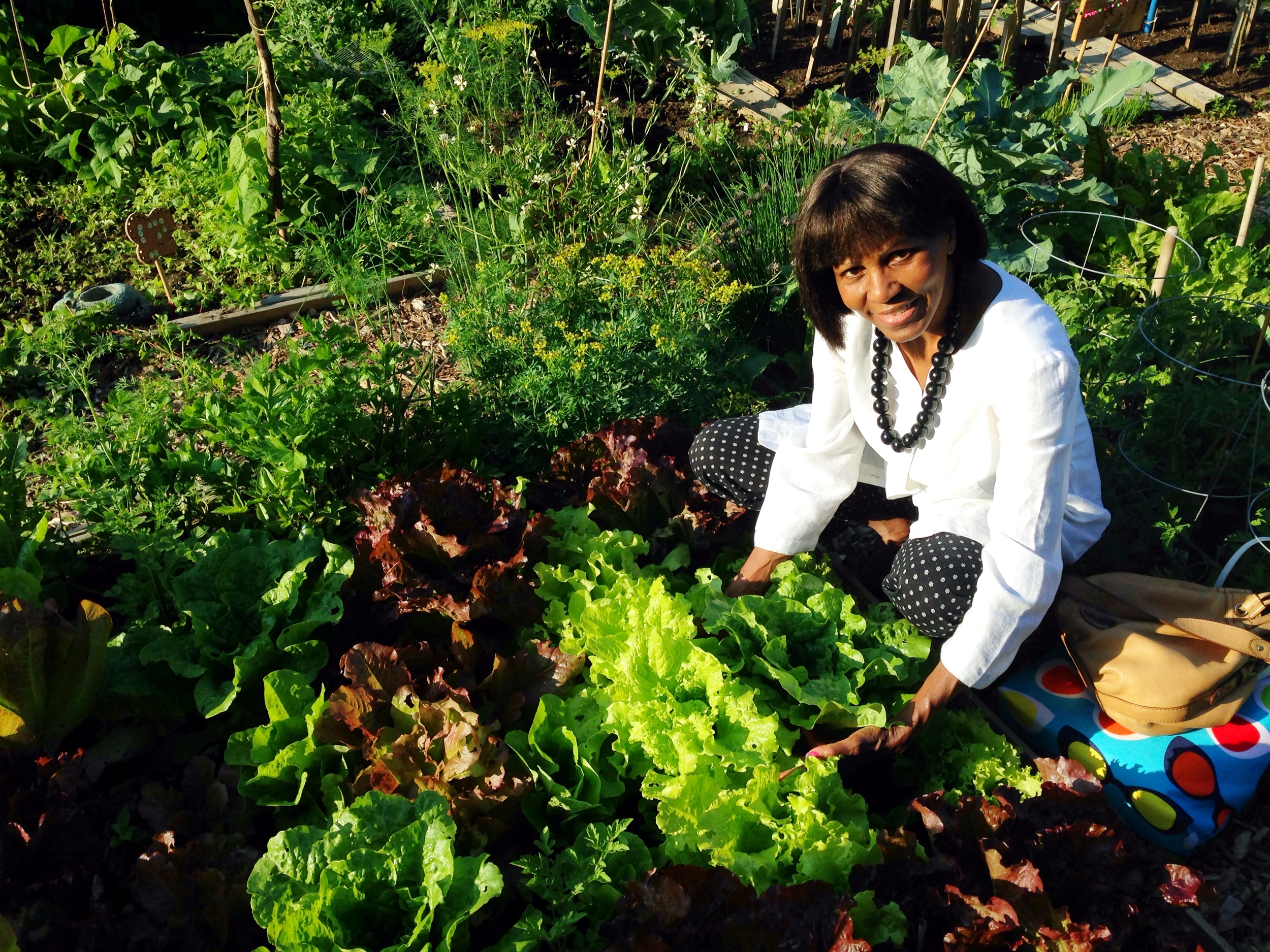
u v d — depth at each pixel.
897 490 2.59
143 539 2.65
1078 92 5.82
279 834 1.98
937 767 2.36
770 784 2.15
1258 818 2.45
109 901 2.06
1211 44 6.41
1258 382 3.40
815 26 6.86
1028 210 4.31
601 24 5.94
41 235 4.84
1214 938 2.15
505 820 2.16
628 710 2.29
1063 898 2.06
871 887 1.99
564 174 4.66
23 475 3.04
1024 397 2.11
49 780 2.18
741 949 1.84
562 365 3.21
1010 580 2.17
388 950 1.80
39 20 6.46
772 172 4.51
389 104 5.91
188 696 2.50
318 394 2.94
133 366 4.06
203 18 7.29
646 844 2.29
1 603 2.25
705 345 3.45
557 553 2.79
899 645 2.51
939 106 4.43
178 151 5.13
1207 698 2.27
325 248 4.18
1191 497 3.12
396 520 2.70
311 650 2.53
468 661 2.45
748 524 3.05
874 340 2.35
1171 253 3.30
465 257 4.24
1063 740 2.47
